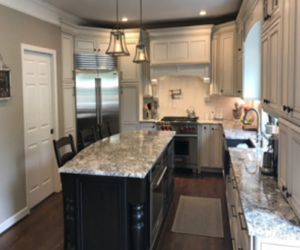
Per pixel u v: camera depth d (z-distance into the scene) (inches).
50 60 171.3
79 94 199.6
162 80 236.4
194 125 208.2
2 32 130.3
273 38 79.6
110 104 212.1
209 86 215.5
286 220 61.0
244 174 91.1
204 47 204.7
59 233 128.5
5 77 130.3
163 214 129.5
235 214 95.2
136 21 211.5
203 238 123.1
